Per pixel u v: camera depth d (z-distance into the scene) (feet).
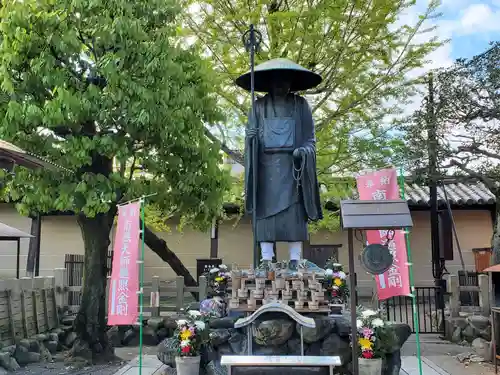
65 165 30.55
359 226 19.49
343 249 58.70
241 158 39.68
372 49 36.73
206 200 34.09
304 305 23.50
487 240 58.29
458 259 58.34
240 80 28.35
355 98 37.47
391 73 37.22
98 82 32.37
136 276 25.85
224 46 36.14
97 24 30.04
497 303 30.09
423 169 40.88
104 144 30.45
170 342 25.09
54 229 60.34
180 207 34.45
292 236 26.03
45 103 28.89
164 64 30.32
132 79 30.35
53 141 30.63
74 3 29.60
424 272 58.70
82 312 35.24
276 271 24.47
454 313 39.19
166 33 32.14
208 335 23.67
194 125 32.71
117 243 26.48
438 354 33.65
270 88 27.81
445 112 39.01
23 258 60.64
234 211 55.88
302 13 34.30
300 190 26.32
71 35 29.81
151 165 32.50
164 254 47.21
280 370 17.70
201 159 33.63
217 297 27.27
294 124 26.66
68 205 30.35
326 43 36.47
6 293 33.47
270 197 26.20
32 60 29.17
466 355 32.58
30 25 29.55
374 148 37.09
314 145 26.76
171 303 47.29
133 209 26.66
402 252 24.77
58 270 42.04
